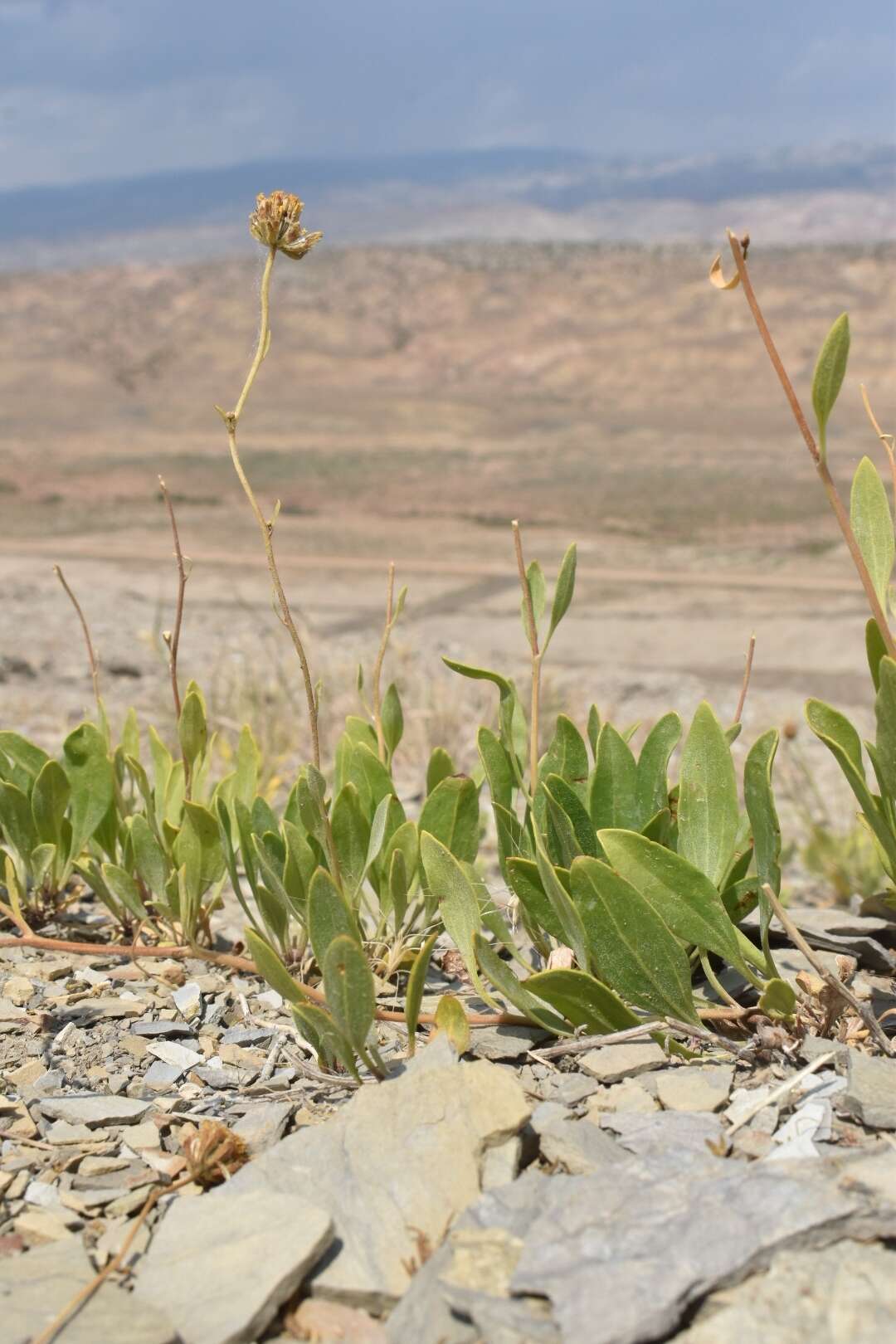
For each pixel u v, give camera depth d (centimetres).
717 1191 159
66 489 3503
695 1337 140
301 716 699
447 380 7494
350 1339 150
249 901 345
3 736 294
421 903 260
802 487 3466
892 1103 180
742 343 7544
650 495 3400
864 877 489
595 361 7500
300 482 3769
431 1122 179
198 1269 158
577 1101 198
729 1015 218
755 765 213
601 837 214
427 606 1708
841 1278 145
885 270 9088
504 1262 154
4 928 295
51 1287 156
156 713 716
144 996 258
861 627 1480
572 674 1085
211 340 8381
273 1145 193
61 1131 199
